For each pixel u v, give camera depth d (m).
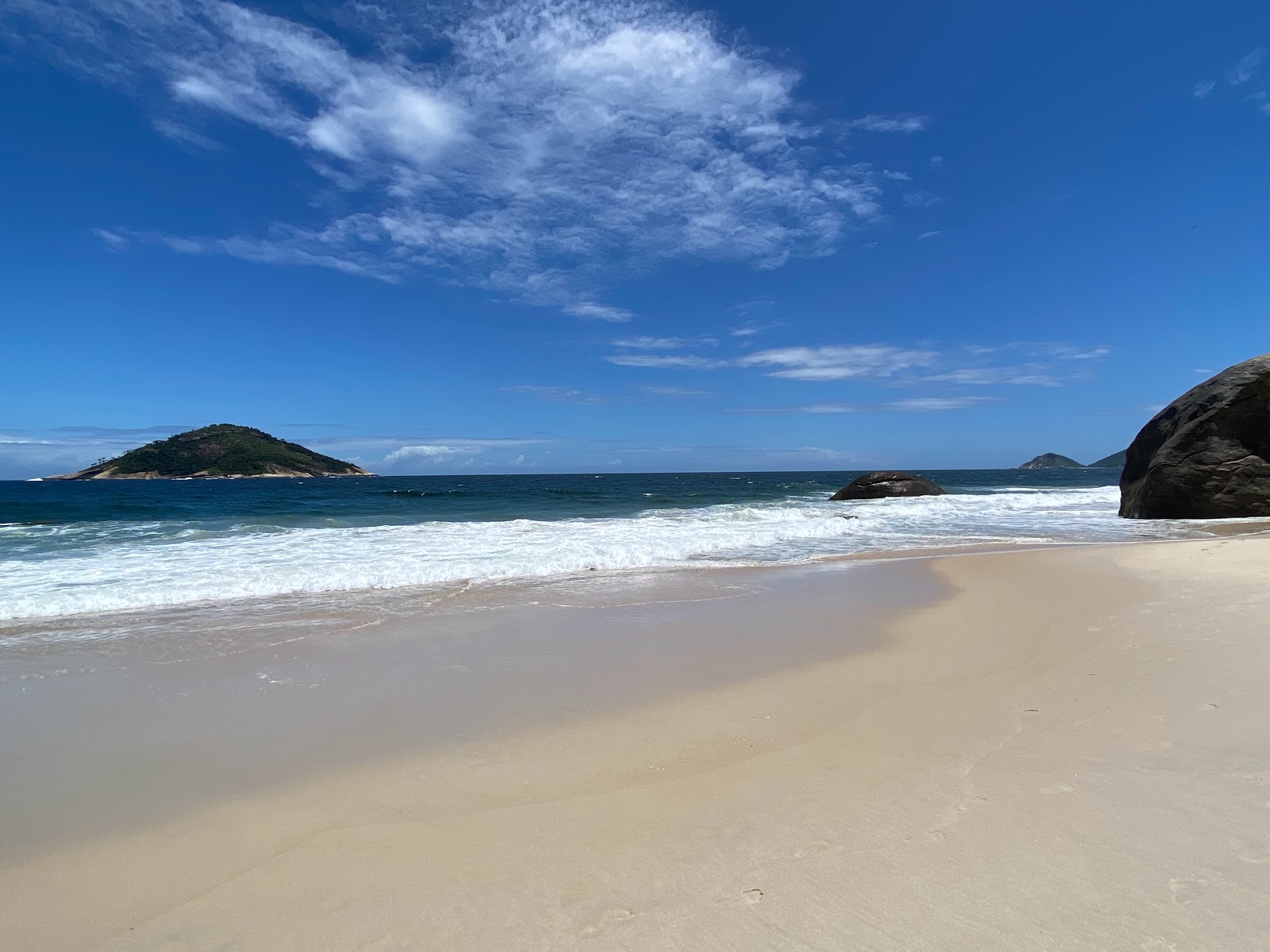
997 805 2.86
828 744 3.67
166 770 3.62
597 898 2.38
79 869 2.72
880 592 8.38
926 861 2.49
